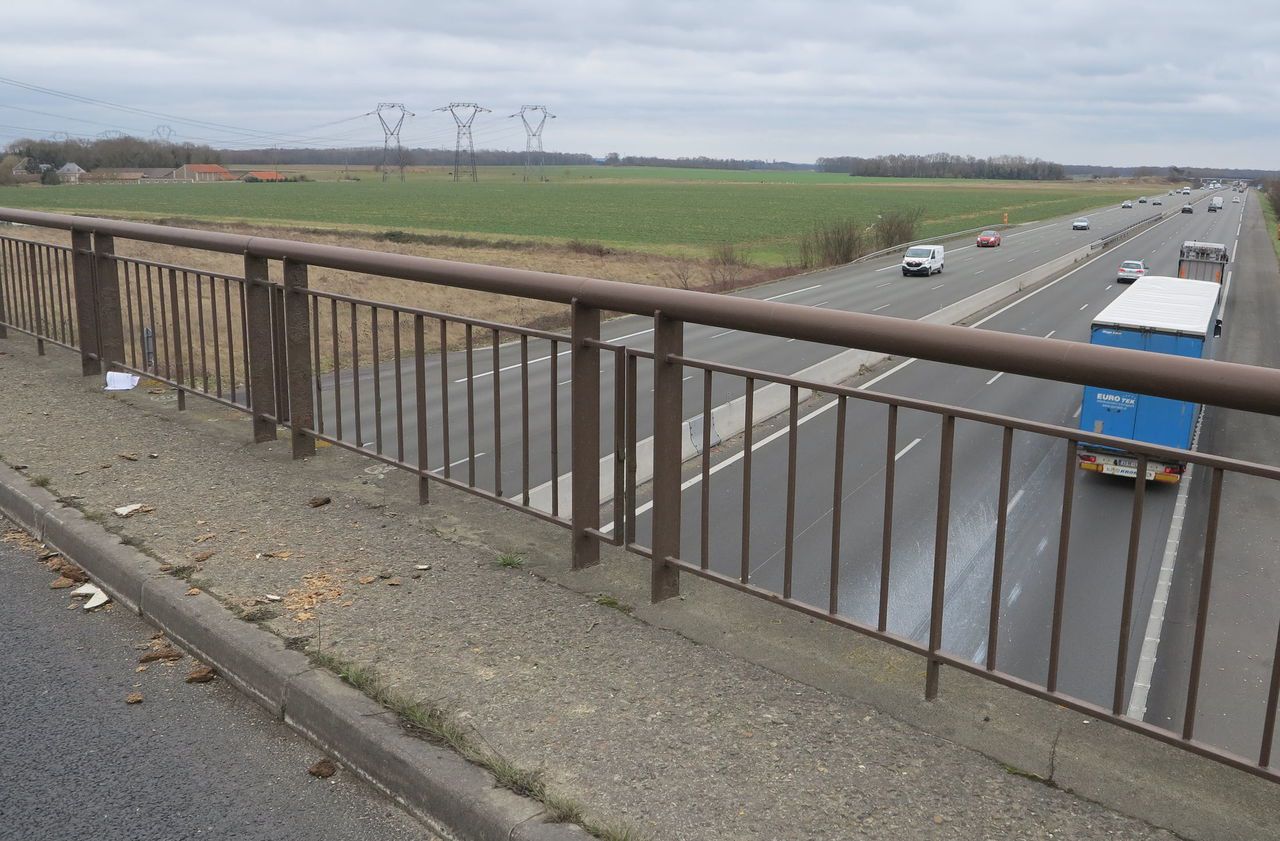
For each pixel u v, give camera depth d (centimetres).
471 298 3947
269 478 488
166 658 333
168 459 516
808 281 5056
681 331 341
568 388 2045
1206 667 1096
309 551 395
